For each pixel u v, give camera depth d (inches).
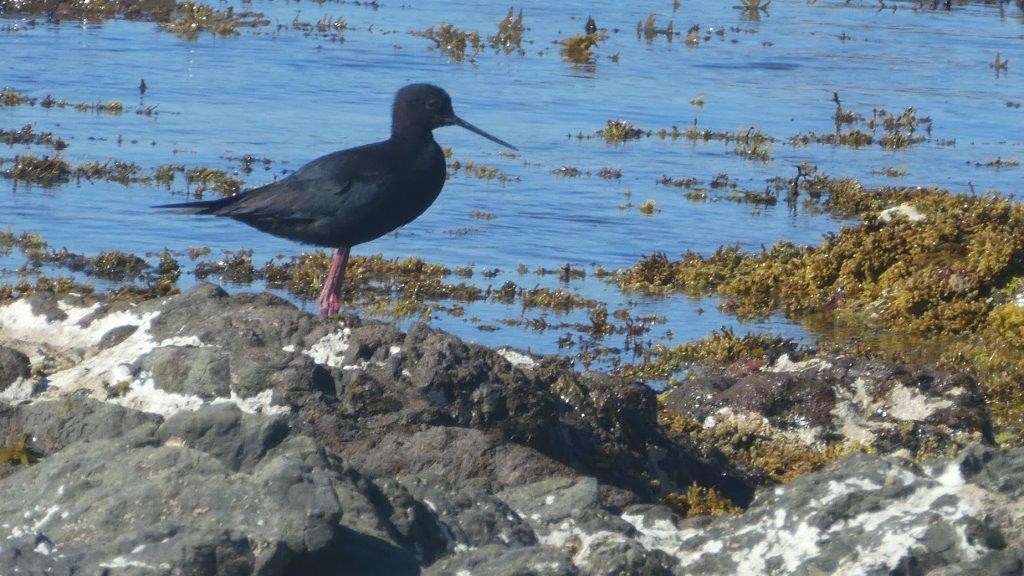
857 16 1670.8
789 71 1318.9
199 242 705.6
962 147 1043.9
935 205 724.7
